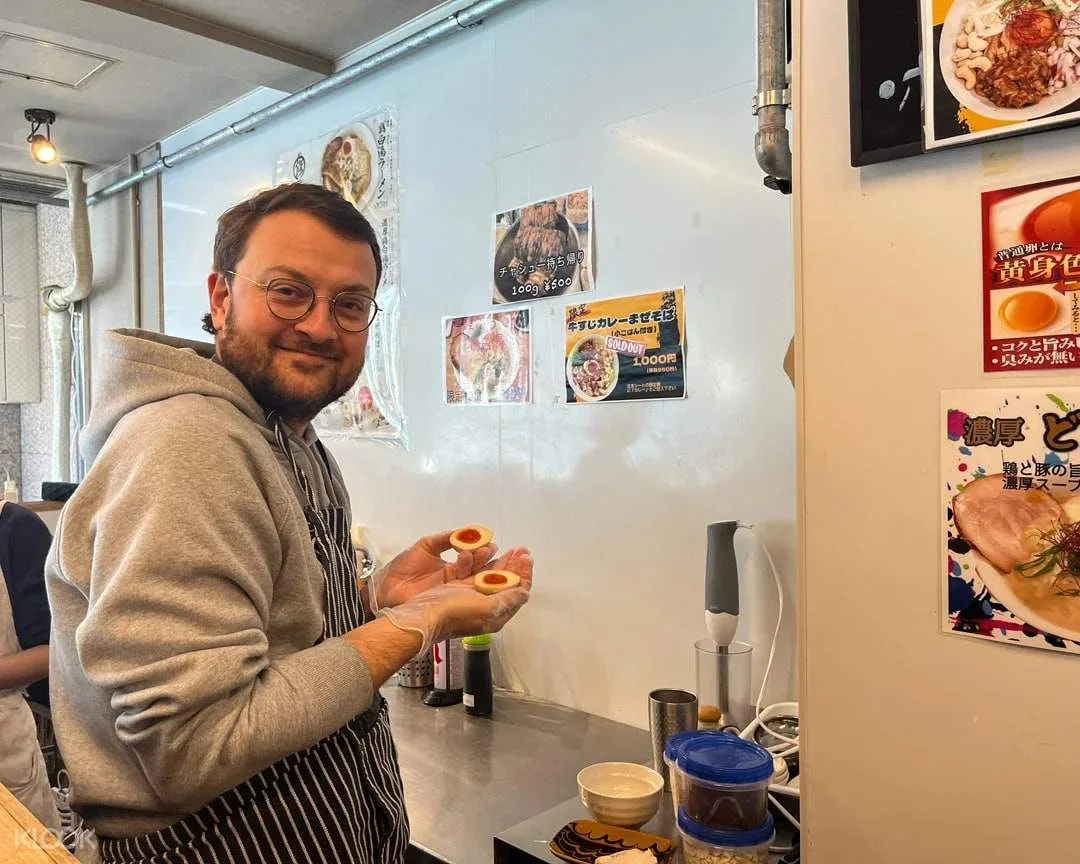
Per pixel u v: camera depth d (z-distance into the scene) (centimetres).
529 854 109
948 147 68
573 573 172
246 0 195
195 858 76
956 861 70
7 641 137
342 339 89
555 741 160
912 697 72
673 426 154
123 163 325
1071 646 63
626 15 160
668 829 116
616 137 163
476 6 184
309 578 84
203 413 76
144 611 66
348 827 85
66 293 334
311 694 72
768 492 141
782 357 139
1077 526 63
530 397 181
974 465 68
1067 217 63
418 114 207
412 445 213
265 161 258
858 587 75
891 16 71
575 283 170
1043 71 63
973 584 68
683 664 154
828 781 77
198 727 67
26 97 261
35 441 387
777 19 106
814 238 77
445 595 91
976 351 68
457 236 198
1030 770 66
